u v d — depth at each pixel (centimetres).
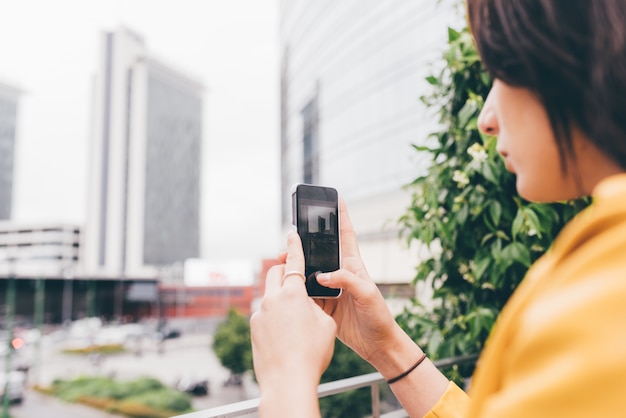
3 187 9306
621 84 28
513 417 25
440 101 206
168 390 2595
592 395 22
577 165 33
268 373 42
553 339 24
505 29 32
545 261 32
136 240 8494
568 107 31
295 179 2944
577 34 30
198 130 10150
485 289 192
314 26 2659
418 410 65
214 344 2530
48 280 6316
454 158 193
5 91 9488
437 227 184
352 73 2147
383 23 1889
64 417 2194
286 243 51
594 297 24
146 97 8981
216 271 6600
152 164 8950
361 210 1798
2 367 3042
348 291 65
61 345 4400
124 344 4578
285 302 45
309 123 2686
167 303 6600
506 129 36
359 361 609
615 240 25
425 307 209
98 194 8706
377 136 1894
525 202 163
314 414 38
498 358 30
